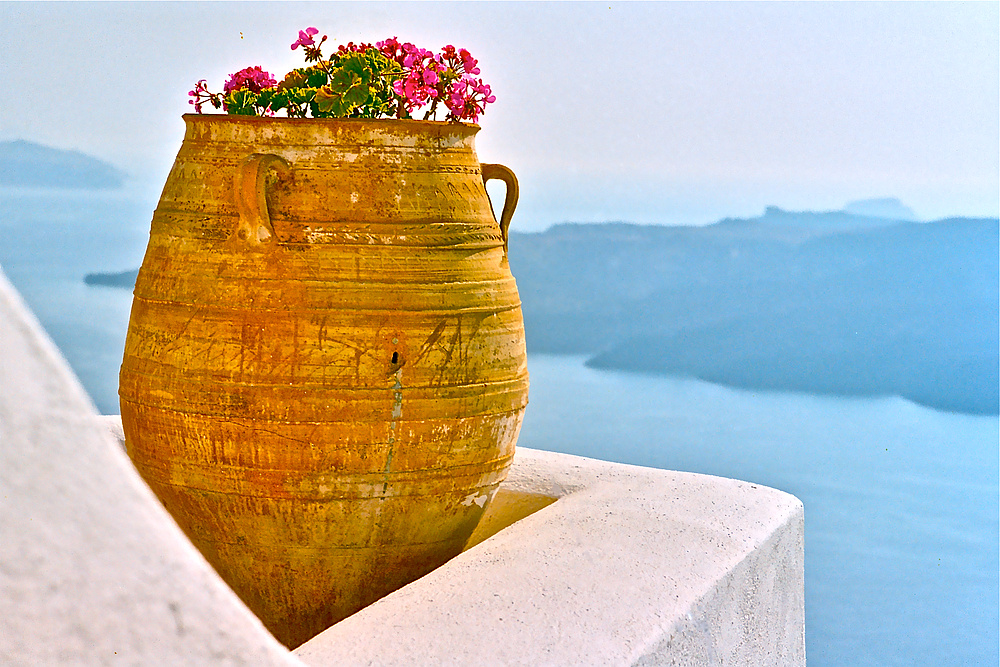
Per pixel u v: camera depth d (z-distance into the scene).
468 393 2.20
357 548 2.27
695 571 2.04
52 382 0.60
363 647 1.61
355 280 2.11
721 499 2.54
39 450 0.58
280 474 2.15
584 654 1.62
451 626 1.69
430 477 2.23
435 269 2.17
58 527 0.58
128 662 0.58
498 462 2.37
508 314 2.31
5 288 0.61
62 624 0.57
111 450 0.62
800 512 2.59
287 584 2.31
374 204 2.13
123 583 0.59
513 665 1.57
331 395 2.10
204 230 2.15
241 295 2.10
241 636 0.64
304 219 2.12
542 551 2.09
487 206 2.35
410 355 2.13
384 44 2.36
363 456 2.15
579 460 2.93
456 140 2.27
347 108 2.23
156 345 2.18
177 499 2.27
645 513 2.38
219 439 2.14
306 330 2.09
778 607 2.42
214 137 2.19
